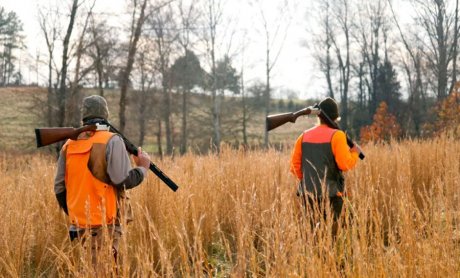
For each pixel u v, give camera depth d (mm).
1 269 3986
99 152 3410
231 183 5766
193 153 7738
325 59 43938
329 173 4453
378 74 41562
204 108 46938
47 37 19406
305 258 2883
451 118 24219
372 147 8070
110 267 2807
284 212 2814
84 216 3396
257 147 9109
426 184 6242
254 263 2803
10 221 4324
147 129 36781
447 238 3045
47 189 5547
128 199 3666
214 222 5098
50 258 4477
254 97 42594
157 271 4188
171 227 4488
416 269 2941
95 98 3605
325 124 4617
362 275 2842
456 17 32094
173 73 34938
